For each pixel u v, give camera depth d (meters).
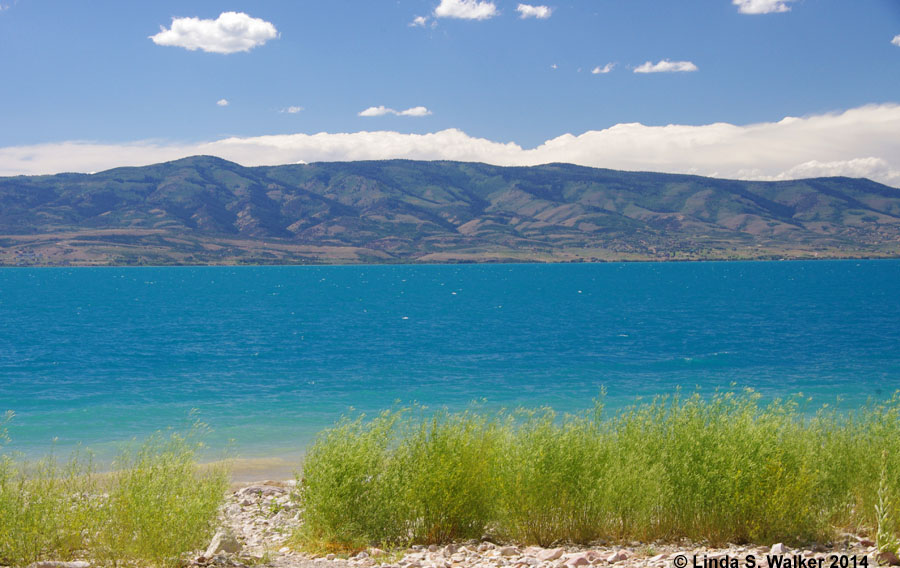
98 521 9.08
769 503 10.20
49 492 9.34
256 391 34.41
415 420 12.74
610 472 10.78
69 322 82.06
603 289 168.12
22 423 26.61
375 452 11.28
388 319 85.44
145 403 30.98
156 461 10.42
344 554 10.31
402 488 10.95
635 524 10.87
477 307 108.75
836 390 32.91
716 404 11.84
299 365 44.31
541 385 35.69
